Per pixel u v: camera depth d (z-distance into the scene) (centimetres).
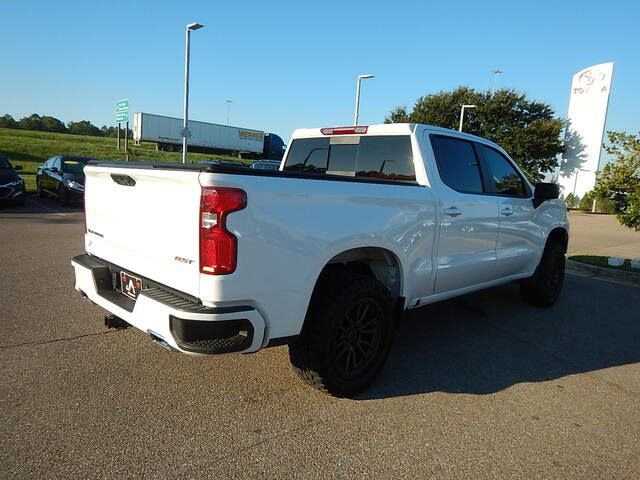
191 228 267
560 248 616
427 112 3834
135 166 310
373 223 341
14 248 817
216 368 379
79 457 260
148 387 344
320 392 349
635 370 423
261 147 5494
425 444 291
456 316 558
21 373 355
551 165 3616
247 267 269
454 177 437
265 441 285
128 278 331
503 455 284
